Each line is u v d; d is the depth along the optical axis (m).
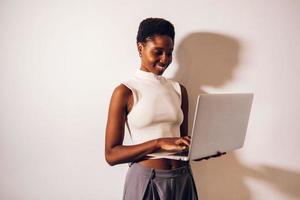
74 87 1.29
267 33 1.24
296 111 1.26
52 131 1.31
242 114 0.98
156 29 1.00
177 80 1.26
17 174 1.33
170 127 1.05
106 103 1.28
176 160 1.01
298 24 1.23
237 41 1.24
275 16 1.23
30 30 1.29
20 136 1.32
